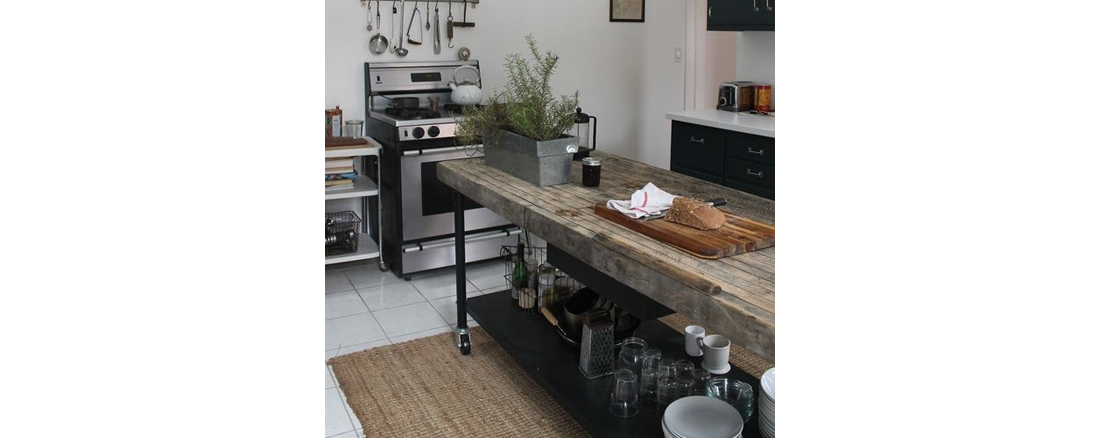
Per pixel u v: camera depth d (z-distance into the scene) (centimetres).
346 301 400
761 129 402
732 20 462
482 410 284
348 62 449
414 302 398
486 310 320
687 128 464
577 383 255
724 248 183
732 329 152
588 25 524
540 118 269
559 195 253
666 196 222
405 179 416
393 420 277
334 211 465
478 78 475
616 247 192
